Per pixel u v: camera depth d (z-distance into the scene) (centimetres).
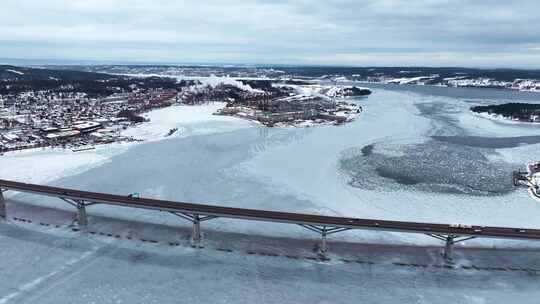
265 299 6112
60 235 8012
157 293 6238
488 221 8975
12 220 8675
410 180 11700
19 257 7206
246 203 9762
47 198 9888
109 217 8825
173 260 7144
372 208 9612
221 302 6050
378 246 7662
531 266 7012
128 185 11025
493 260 7194
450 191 10831
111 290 6297
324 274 6762
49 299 6062
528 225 8769
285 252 7431
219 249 7519
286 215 7444
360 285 6469
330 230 7325
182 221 8669
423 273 6794
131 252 7400
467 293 6288
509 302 6075
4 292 6219
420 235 8112
